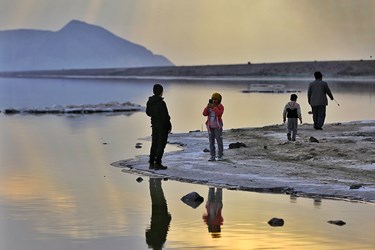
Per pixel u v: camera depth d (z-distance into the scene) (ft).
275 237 33.53
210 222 37.24
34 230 35.19
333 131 82.94
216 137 60.08
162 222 37.19
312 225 36.24
